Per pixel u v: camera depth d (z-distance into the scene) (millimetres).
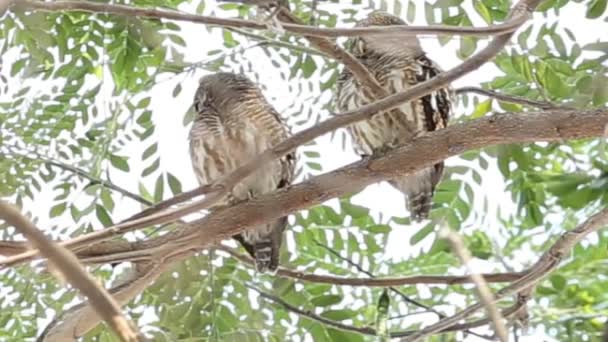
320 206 11914
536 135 8117
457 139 8297
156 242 8312
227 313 11430
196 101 10695
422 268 13211
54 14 11164
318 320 11484
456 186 11797
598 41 9781
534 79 10664
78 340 9797
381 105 7785
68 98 11922
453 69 7781
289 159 10383
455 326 10195
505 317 9828
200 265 11102
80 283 3320
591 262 11727
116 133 11695
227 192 7566
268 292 11797
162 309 11148
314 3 9227
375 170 8523
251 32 10859
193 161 10484
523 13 7758
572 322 10242
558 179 4672
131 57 11336
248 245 10492
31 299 11555
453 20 10562
